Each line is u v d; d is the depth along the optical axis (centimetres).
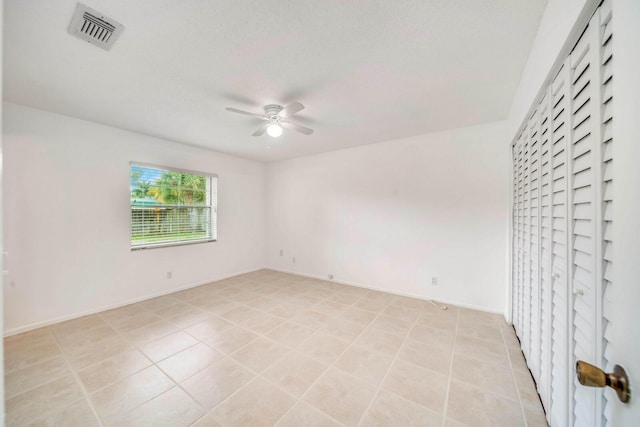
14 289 243
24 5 129
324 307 314
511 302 265
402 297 349
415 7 133
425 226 340
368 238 388
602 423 83
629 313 54
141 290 334
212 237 427
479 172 304
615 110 59
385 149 369
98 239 295
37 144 254
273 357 209
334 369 195
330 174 427
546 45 134
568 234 111
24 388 172
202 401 163
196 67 185
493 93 224
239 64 181
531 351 184
